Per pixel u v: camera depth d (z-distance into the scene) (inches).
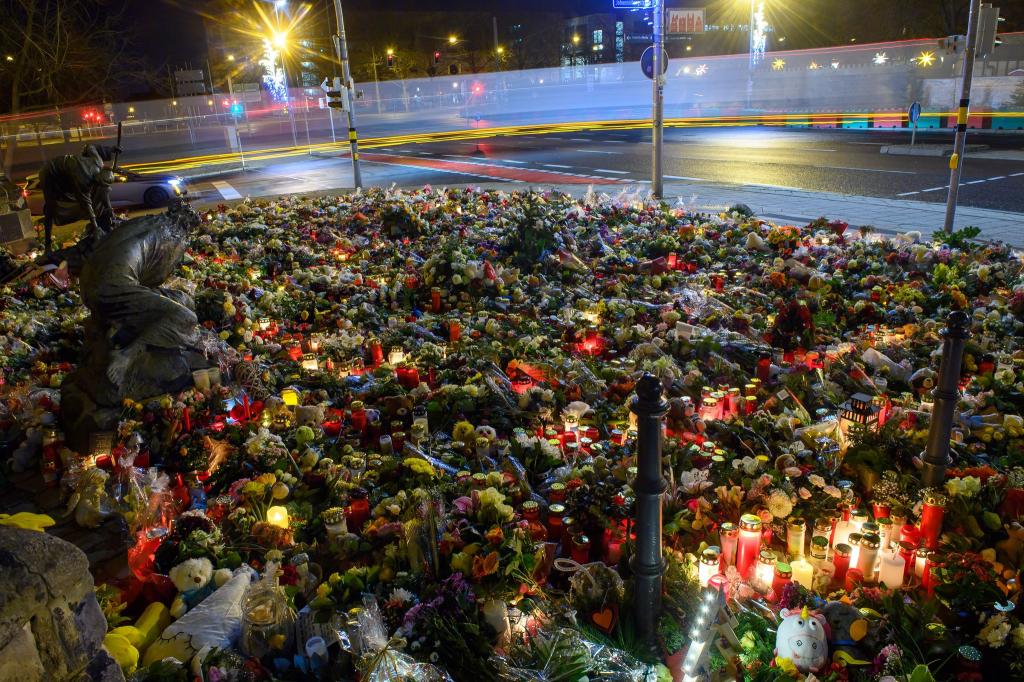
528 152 1269.7
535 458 224.2
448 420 256.8
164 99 2856.8
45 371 309.3
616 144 1315.2
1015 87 1254.9
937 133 1213.7
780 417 234.8
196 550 179.8
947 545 171.5
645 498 144.0
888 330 329.4
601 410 258.5
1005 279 383.6
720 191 769.6
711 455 215.9
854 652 145.5
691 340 314.5
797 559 177.8
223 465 225.1
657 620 154.8
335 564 187.3
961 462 213.3
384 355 327.6
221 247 550.0
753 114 1790.1
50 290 444.1
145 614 166.1
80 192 449.7
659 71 674.2
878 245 453.1
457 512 186.7
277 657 150.2
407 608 155.4
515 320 360.2
